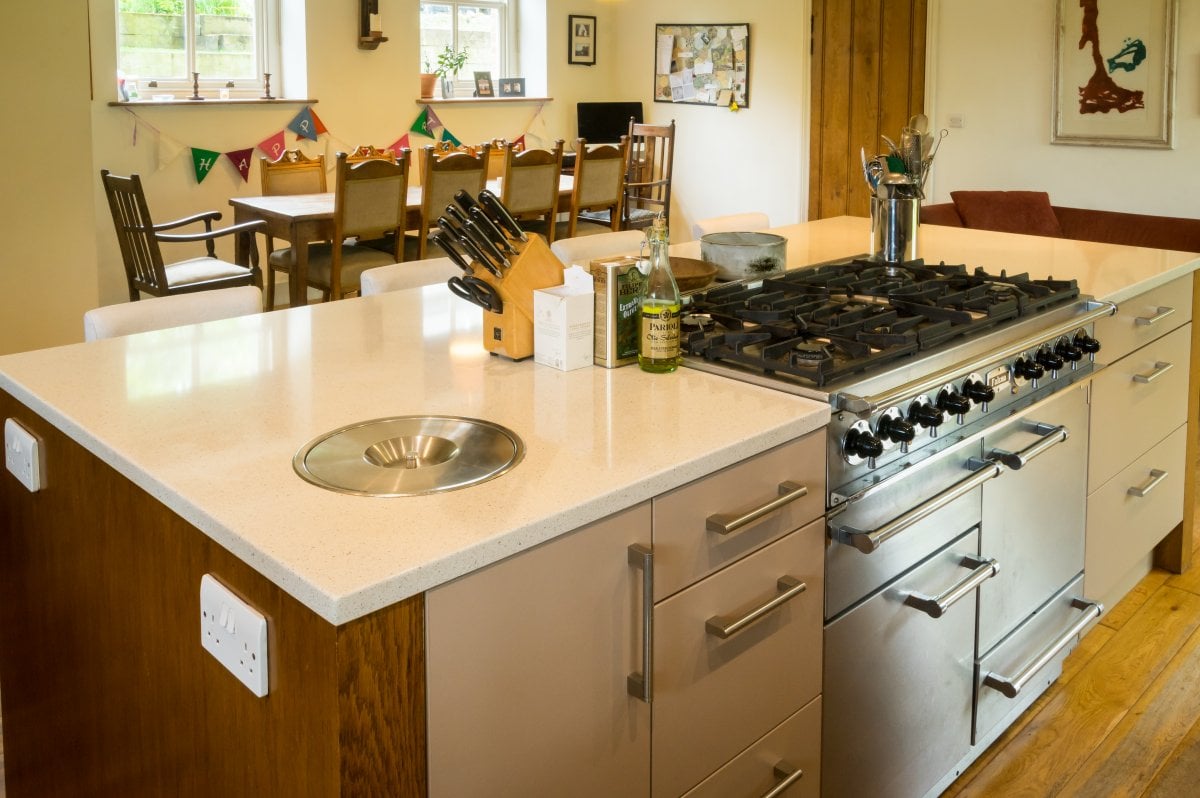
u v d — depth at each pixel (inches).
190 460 57.0
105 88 229.5
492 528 49.3
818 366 68.9
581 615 54.0
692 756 62.3
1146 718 99.9
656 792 60.4
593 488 53.9
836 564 70.3
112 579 63.6
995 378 83.2
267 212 194.9
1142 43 226.4
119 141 232.4
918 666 80.7
